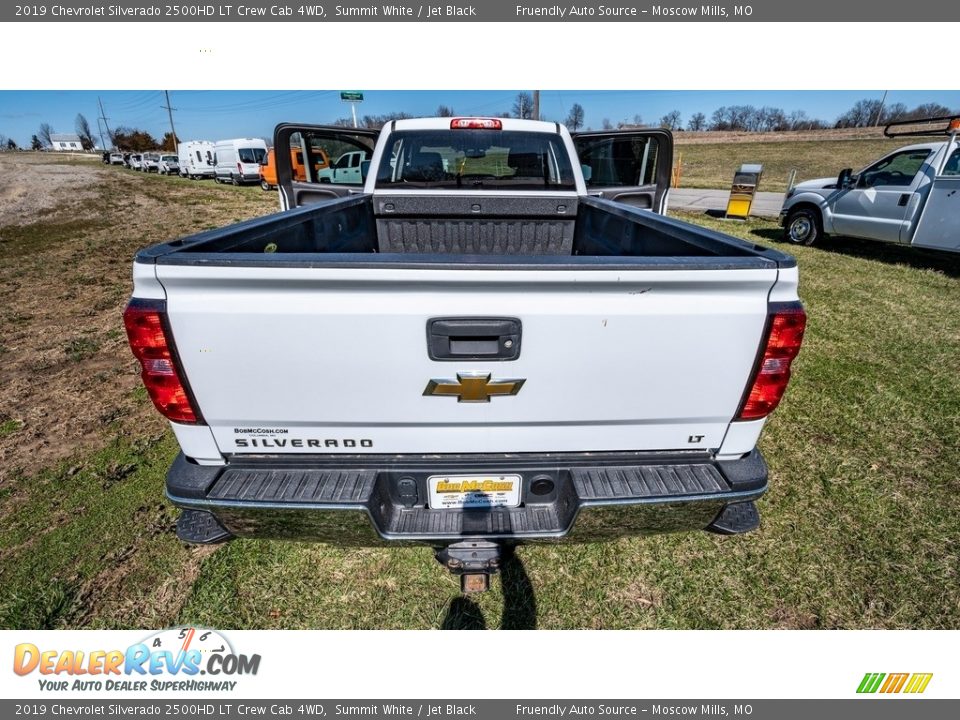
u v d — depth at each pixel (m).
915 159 7.39
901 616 2.02
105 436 3.16
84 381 3.90
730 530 1.77
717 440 1.66
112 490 2.67
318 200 3.87
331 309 1.38
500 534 1.66
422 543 1.67
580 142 4.04
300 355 1.44
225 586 2.14
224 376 1.46
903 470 2.82
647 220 2.38
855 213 8.12
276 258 1.35
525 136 3.49
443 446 1.62
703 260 1.42
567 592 2.13
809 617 2.02
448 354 1.45
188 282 1.35
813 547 2.31
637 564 2.25
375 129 4.03
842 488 2.68
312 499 1.54
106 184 22.34
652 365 1.49
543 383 1.50
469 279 1.35
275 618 2.04
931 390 3.67
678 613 2.05
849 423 3.26
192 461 1.64
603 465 1.67
